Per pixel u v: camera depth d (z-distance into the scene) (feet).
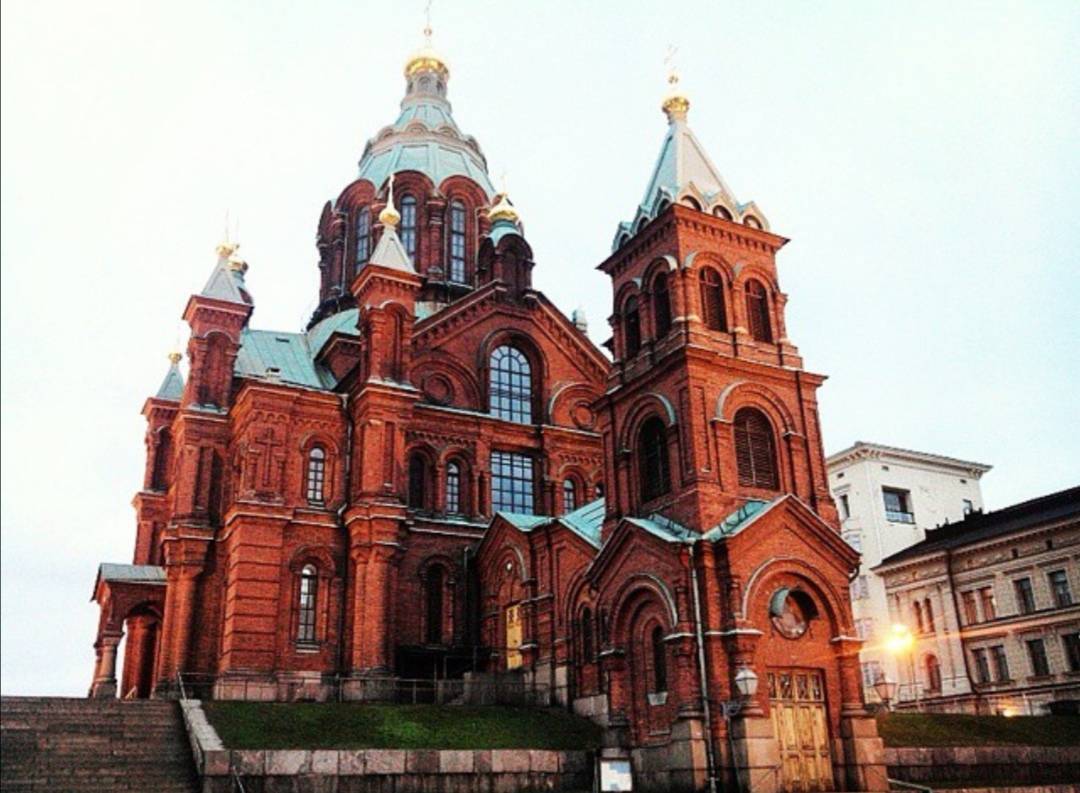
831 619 106.52
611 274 129.80
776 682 100.89
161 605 162.61
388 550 144.87
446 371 170.50
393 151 218.18
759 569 102.47
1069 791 107.55
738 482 110.01
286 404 150.51
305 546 145.79
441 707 120.06
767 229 124.57
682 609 100.94
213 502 154.20
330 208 219.20
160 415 192.44
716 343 115.03
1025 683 187.73
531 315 181.68
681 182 122.11
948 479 261.44
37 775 89.35
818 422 118.73
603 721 117.39
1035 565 189.88
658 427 116.47
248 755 90.12
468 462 166.50
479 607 154.71
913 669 213.46
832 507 115.24
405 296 160.35
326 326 191.42
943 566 208.33
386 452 149.89
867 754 101.40
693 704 97.66
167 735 102.32
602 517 134.72
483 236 195.21
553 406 177.47
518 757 102.12
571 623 129.70
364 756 94.89
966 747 118.11
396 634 148.05
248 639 137.28
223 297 163.53
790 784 97.30
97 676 155.63
